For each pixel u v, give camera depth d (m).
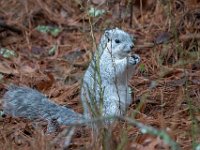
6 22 14.62
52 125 9.41
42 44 13.90
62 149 8.32
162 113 9.66
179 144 8.40
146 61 12.18
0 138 9.21
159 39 12.91
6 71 12.38
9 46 13.87
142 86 11.26
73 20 14.62
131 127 9.02
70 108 10.66
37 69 12.59
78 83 11.47
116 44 9.84
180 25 13.18
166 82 11.18
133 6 14.47
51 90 11.56
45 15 14.80
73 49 13.45
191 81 11.05
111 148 7.85
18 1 15.23
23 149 8.63
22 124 9.70
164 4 13.95
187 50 12.38
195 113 9.64
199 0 13.74
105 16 13.88
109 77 9.65
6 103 10.20
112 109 9.52
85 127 9.21
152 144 8.19
